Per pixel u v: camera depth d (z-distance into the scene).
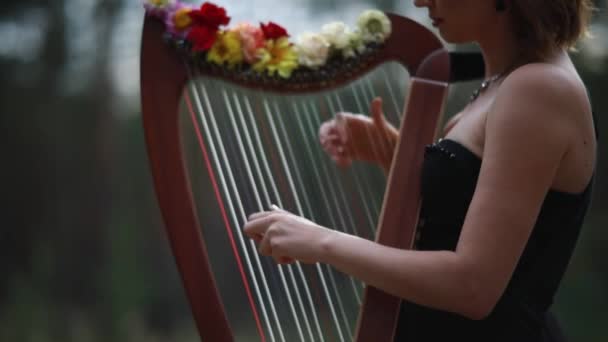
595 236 11.20
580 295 10.97
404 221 1.61
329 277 1.83
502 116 1.43
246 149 1.76
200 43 1.69
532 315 1.52
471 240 1.40
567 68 1.55
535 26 1.57
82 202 14.34
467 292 1.39
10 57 14.46
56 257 13.88
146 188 14.79
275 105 1.80
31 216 14.12
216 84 1.74
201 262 1.61
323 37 1.81
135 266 13.97
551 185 1.48
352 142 2.00
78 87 14.84
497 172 1.41
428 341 1.54
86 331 12.66
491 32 1.63
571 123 1.44
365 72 1.83
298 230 1.51
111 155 14.70
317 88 1.82
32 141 14.30
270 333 1.62
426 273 1.40
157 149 1.65
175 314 14.17
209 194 11.83
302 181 1.95
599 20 8.86
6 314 12.27
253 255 1.68
